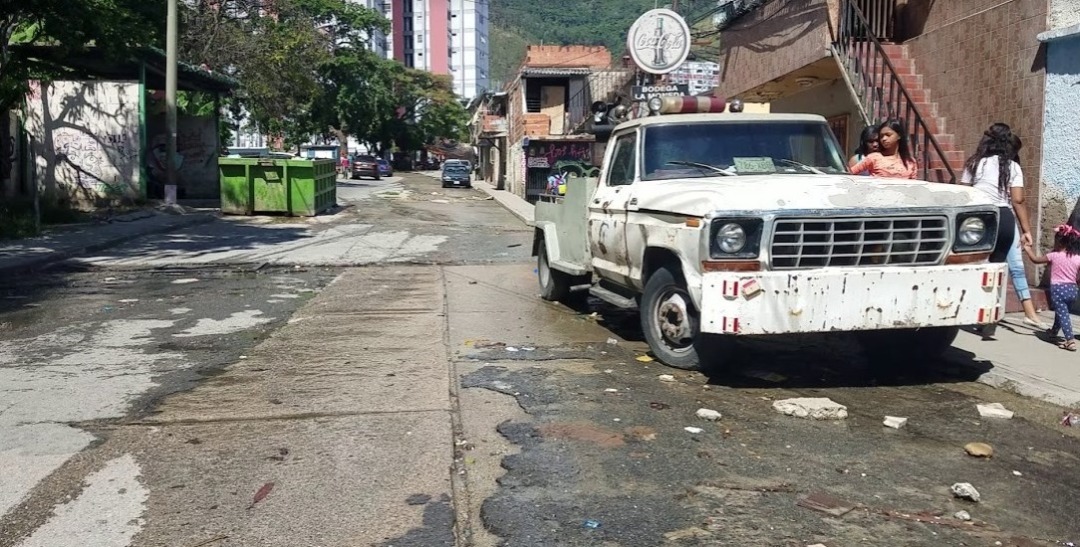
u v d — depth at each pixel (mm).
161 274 12367
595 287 8094
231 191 22109
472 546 3607
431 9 113438
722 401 5707
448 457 4609
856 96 11133
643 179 7012
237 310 9312
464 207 29656
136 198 22781
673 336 6352
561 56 40000
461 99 101875
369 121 66562
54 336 7918
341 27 62625
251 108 40250
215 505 4020
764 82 14328
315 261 13570
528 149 37406
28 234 15828
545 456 4633
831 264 5672
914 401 5816
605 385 6074
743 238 5508
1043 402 5801
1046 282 8641
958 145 10430
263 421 5238
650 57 13633
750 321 5484
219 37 34875
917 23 11648
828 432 5102
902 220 5668
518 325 8375
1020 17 9227
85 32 16125
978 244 5867
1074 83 8383
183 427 5133
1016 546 3641
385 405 5547
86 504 4035
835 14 11789
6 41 17375
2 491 4191
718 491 4195
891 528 3805
